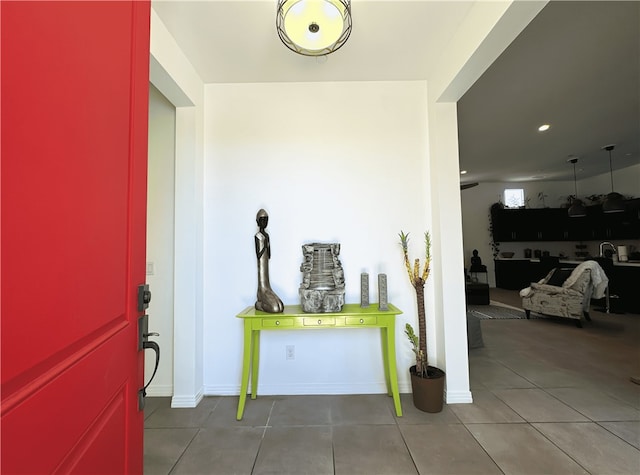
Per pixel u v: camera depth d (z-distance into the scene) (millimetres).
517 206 8062
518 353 3209
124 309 822
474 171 6766
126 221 832
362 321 2080
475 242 8195
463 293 2281
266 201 2469
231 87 2492
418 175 2488
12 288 456
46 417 526
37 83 506
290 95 2500
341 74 2402
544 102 3453
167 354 2414
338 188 2480
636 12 2070
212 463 1604
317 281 2154
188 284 2266
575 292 4113
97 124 687
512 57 2592
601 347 3383
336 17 1561
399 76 2441
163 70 1833
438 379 2082
